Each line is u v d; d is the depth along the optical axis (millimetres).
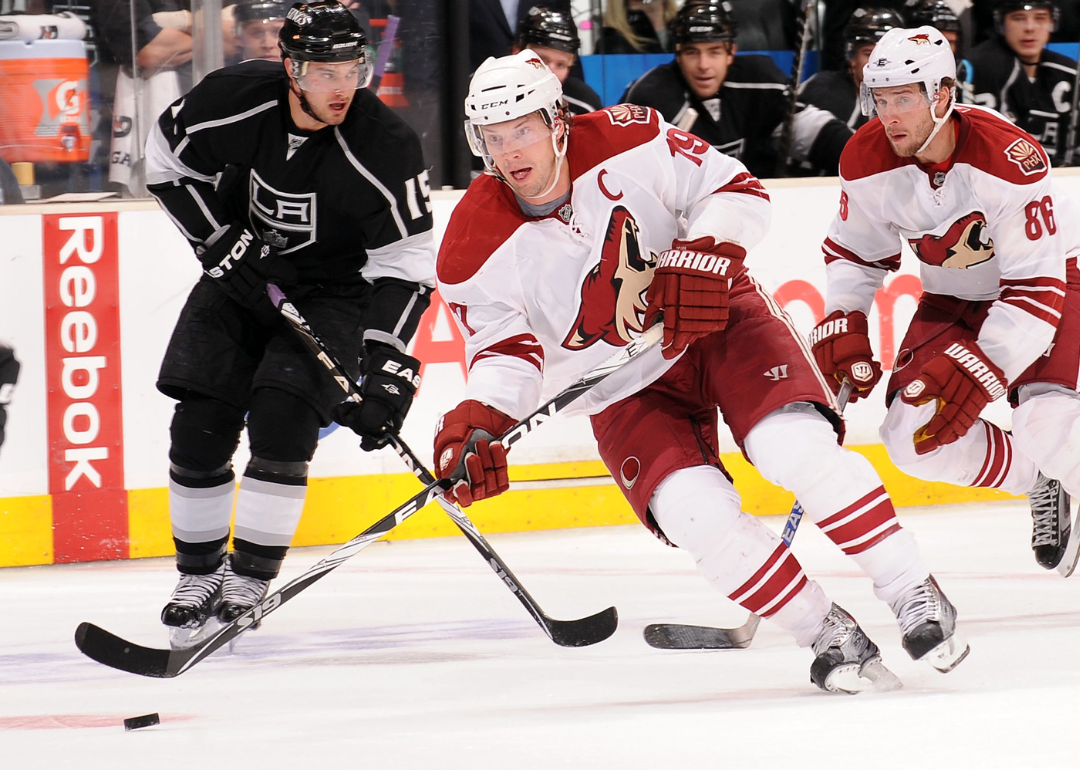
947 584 12344
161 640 11305
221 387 10820
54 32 15461
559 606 12148
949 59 9469
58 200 15742
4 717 8344
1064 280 9875
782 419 8172
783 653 9516
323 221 10711
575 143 8305
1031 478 11742
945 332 11008
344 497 16141
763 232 8656
